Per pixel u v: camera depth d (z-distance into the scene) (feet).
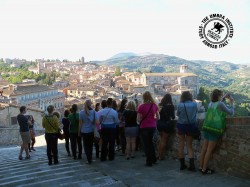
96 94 461.37
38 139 96.68
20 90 336.70
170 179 28.96
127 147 40.34
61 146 68.28
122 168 34.94
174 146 37.63
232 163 28.32
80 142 44.21
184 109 31.01
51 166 38.78
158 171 32.42
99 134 39.81
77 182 28.89
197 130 31.24
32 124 62.08
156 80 606.96
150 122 35.37
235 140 27.91
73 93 495.00
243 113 160.97
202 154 30.22
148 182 28.37
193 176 29.35
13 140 102.22
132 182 28.55
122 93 469.16
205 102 358.84
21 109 49.06
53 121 40.32
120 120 44.65
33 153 58.75
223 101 28.86
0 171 37.32
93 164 38.27
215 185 26.21
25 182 30.27
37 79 633.61
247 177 27.02
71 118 43.70
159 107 37.06
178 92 518.78
